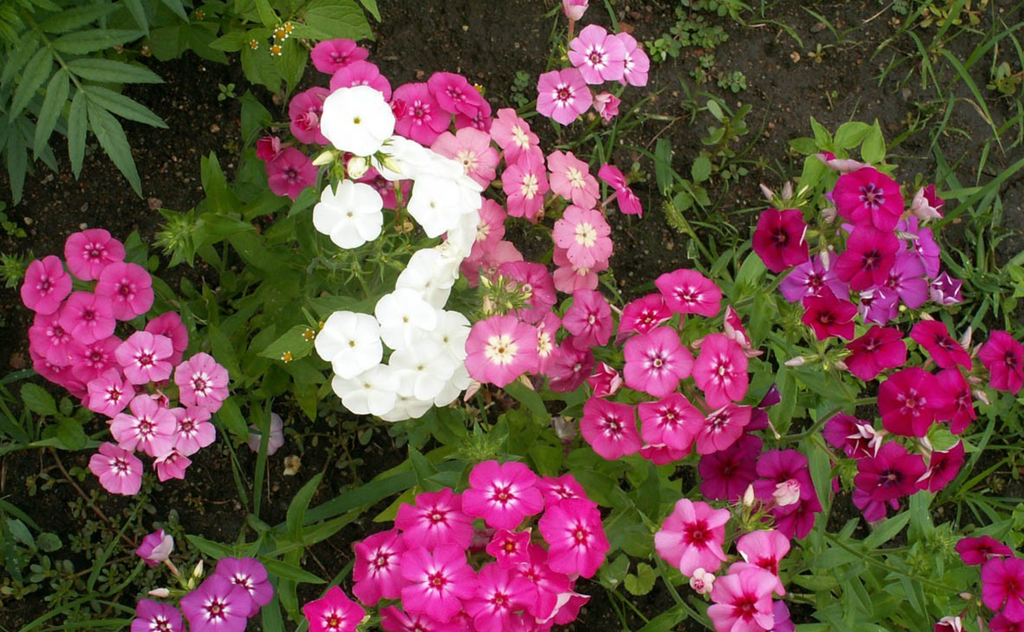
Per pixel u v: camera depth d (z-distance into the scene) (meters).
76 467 0.66
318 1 0.58
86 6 0.57
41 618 0.61
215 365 0.56
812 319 0.53
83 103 0.56
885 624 0.62
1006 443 0.70
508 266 0.57
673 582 0.56
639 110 0.73
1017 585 0.53
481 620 0.48
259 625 0.66
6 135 0.62
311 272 0.57
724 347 0.51
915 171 0.74
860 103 0.75
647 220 0.72
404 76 0.72
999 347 0.53
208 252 0.62
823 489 0.54
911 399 0.51
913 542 0.56
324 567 0.66
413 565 0.48
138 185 0.57
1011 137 0.76
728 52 0.75
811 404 0.58
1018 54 0.76
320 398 0.64
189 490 0.67
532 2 0.73
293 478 0.67
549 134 0.72
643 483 0.56
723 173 0.73
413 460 0.54
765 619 0.47
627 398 0.56
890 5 0.76
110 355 0.56
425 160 0.52
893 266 0.53
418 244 0.54
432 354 0.52
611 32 0.74
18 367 0.67
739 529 0.52
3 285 0.67
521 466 0.49
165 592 0.54
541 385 0.61
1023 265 0.72
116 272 0.56
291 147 0.59
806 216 0.58
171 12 0.65
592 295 0.56
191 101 0.70
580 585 0.67
